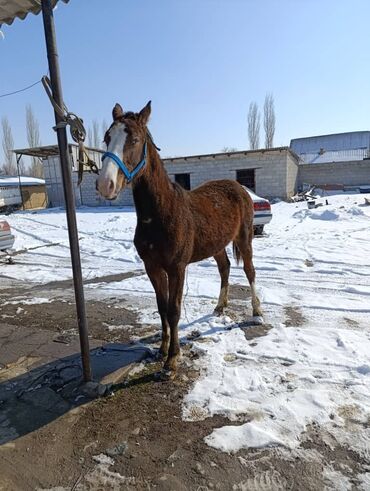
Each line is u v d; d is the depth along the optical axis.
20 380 2.75
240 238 3.85
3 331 3.72
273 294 4.51
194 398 2.42
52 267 6.82
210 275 5.60
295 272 5.52
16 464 1.91
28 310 4.38
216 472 1.80
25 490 1.74
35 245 9.18
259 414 2.22
